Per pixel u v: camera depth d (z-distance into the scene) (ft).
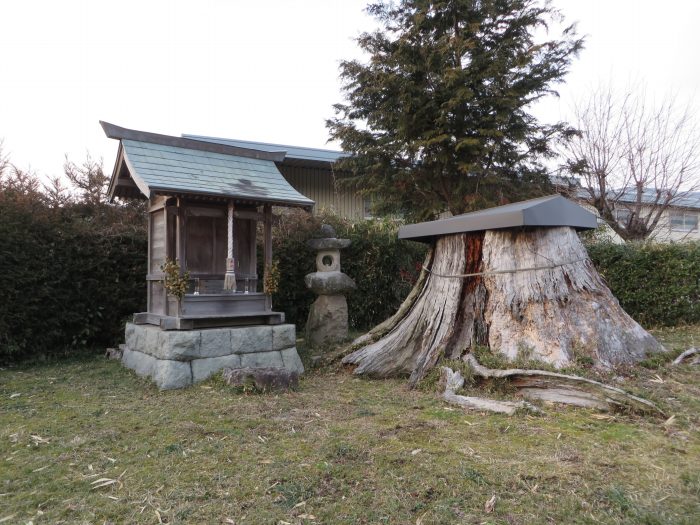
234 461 8.52
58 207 19.90
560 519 6.46
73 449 9.16
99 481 7.74
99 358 19.13
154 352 15.08
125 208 25.43
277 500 7.06
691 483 7.41
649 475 7.75
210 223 16.57
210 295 15.52
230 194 14.79
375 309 26.73
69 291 19.25
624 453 8.69
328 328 20.92
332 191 45.47
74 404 12.37
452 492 7.22
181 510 6.79
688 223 55.98
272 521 6.48
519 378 12.46
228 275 14.99
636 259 25.52
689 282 24.14
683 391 11.35
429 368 14.33
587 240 29.94
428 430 10.09
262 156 18.52
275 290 16.98
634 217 41.98
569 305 13.73
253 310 16.53
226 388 13.64
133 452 9.00
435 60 32.89
